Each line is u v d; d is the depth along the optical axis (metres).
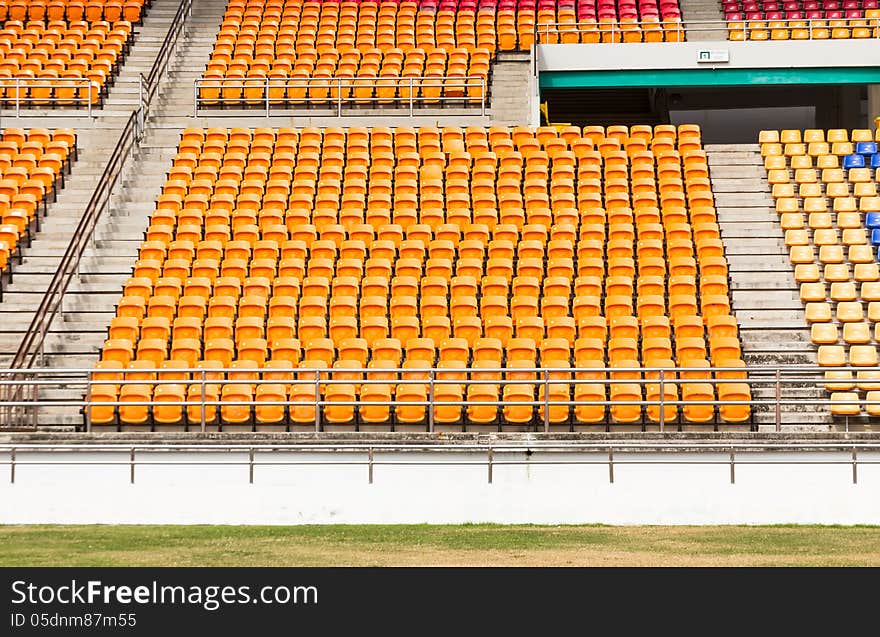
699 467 19.69
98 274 26.92
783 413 22.84
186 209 29.09
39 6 41.97
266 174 31.02
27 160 30.70
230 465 19.88
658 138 33.06
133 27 41.34
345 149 32.41
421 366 23.38
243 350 23.81
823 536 18.19
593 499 19.69
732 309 25.97
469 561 16.30
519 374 23.17
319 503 19.75
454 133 33.16
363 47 40.25
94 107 35.41
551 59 38.38
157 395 22.42
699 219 28.97
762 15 42.19
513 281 26.20
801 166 31.44
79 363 24.14
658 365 23.17
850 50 37.75
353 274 26.73
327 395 22.42
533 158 31.52
